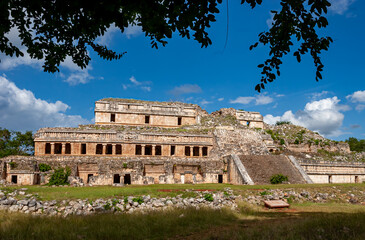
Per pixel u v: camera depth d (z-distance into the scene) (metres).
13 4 8.27
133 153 47.44
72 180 34.88
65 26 10.02
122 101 62.00
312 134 69.88
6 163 34.72
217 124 62.44
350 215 15.28
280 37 8.61
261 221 15.96
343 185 32.12
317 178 48.62
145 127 54.28
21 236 10.84
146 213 16.81
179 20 7.33
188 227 13.78
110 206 18.86
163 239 11.95
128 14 8.14
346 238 10.52
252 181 36.97
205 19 7.45
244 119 72.44
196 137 52.12
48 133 44.50
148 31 8.53
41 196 19.98
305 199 26.56
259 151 51.56
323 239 10.56
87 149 45.62
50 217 14.73
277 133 67.88
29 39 10.42
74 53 11.48
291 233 11.04
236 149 50.44
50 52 11.12
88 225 13.27
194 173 40.84
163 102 66.81
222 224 14.95
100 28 8.19
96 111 57.19
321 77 8.78
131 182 37.56
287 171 42.09
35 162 36.22
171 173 40.25
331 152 63.84
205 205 21.23
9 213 15.61
